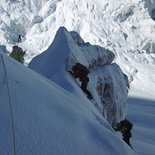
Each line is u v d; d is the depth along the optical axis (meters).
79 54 11.20
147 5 83.00
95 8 80.62
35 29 81.38
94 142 4.45
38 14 86.44
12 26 81.69
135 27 80.94
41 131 3.83
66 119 4.50
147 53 79.06
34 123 3.86
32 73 5.17
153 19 84.94
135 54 76.69
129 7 81.69
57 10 82.94
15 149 3.28
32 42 79.50
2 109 3.74
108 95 12.30
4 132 3.43
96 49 12.69
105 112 12.02
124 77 14.24
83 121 4.79
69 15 80.31
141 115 42.41
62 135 4.07
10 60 4.89
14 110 3.84
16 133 3.51
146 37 79.75
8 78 4.33
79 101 6.40
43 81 5.21
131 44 78.44
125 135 9.18
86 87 9.87
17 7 85.06
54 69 9.52
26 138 3.53
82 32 77.94
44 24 82.06
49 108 4.44
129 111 45.62
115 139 4.76
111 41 76.56
